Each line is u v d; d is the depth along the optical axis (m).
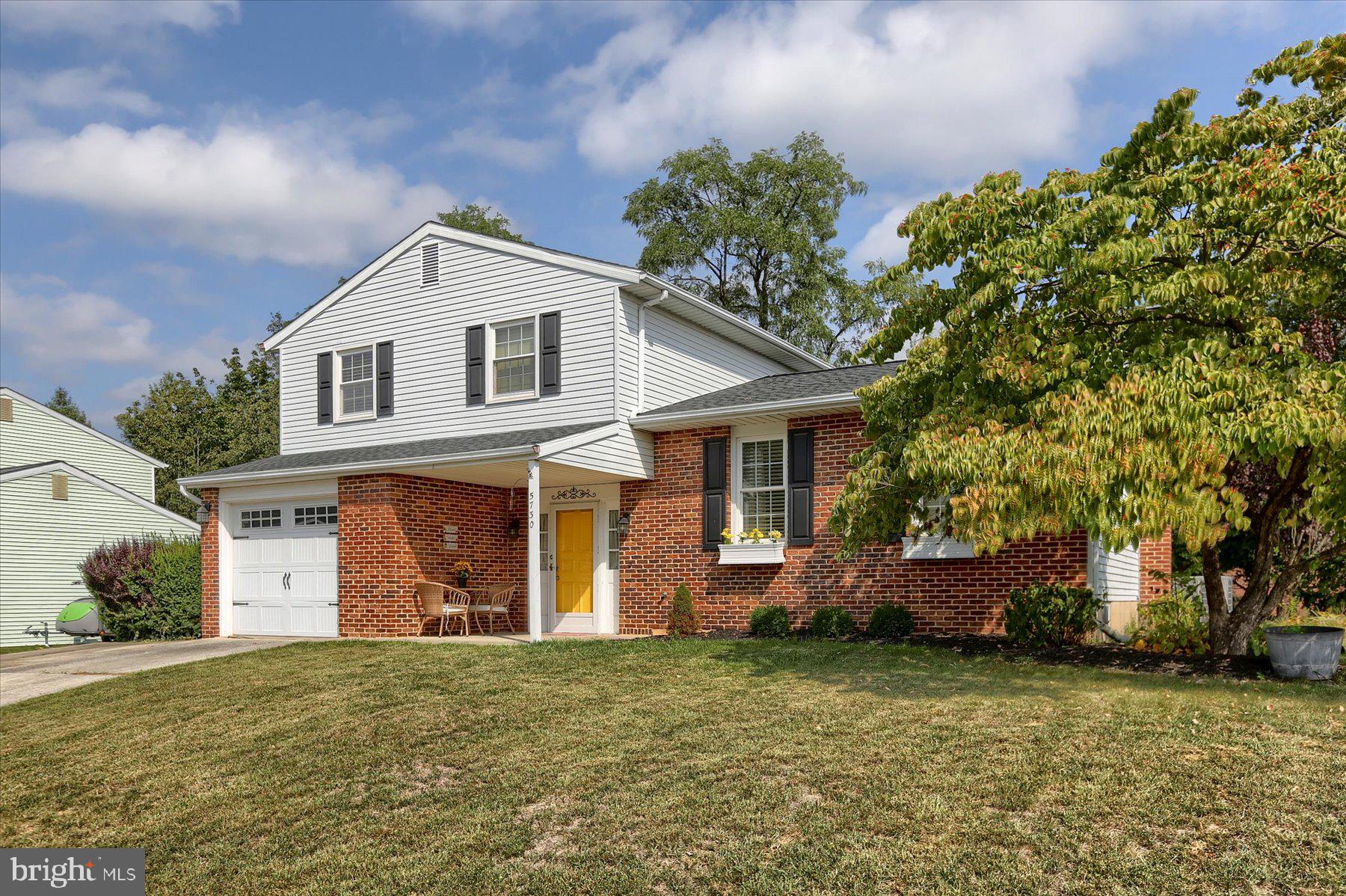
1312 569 10.89
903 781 6.49
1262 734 7.12
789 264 35.28
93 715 10.87
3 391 28.67
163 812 7.30
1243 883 4.77
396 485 16.44
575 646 13.59
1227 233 9.06
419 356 18.70
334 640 15.73
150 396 44.50
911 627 13.63
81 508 26.91
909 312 10.21
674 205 36.12
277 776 7.94
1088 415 8.19
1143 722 7.59
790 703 9.04
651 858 5.66
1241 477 14.05
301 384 20.23
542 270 17.36
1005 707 8.37
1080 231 8.66
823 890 5.05
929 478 9.95
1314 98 9.48
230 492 18.69
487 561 18.11
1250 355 8.52
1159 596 15.49
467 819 6.57
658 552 16.45
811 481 15.08
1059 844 5.32
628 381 16.66
